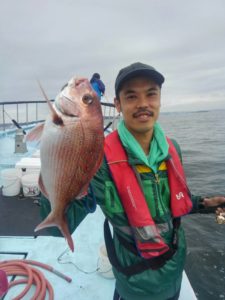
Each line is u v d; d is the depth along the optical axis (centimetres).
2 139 920
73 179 149
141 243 169
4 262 264
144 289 176
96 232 341
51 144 146
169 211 187
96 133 149
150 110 175
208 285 477
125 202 173
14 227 342
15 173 442
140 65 174
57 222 148
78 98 147
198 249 597
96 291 244
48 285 239
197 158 1900
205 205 212
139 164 178
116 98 192
